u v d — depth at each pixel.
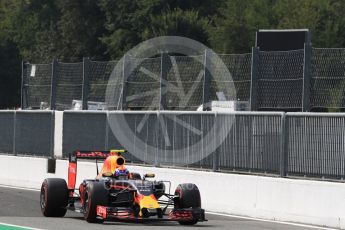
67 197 58.62
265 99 69.31
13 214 60.47
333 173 60.06
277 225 58.25
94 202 53.38
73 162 61.22
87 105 86.38
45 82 92.56
